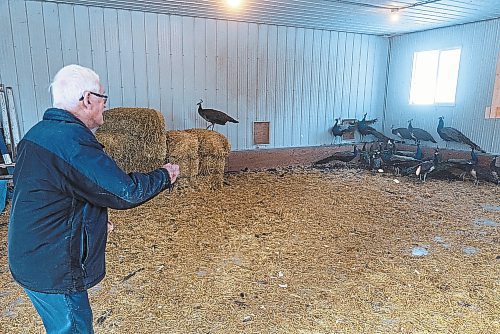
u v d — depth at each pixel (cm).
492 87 616
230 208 455
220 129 660
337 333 217
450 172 643
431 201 489
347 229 387
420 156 679
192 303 248
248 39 655
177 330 219
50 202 136
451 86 689
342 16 593
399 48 782
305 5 522
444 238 362
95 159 136
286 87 709
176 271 293
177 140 499
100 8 543
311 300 252
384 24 663
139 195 141
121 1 504
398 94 795
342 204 477
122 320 228
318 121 761
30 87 521
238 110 671
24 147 139
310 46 716
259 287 269
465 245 344
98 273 153
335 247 341
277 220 414
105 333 215
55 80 146
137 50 576
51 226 138
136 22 568
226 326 223
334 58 748
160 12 572
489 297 255
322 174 664
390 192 536
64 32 528
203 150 524
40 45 518
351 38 759
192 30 608
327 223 405
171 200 482
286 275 287
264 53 674
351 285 272
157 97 602
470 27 641
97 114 155
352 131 781
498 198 502
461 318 231
